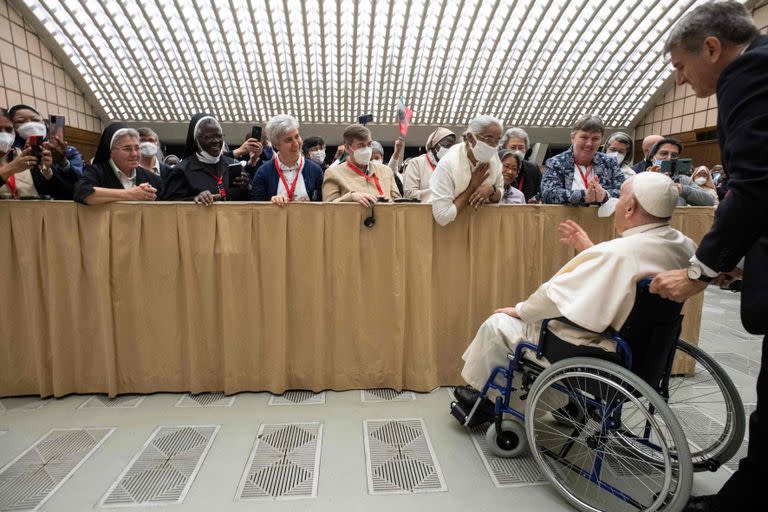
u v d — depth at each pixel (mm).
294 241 2254
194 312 2277
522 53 11633
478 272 2367
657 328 1433
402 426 2043
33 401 2275
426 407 2225
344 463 1763
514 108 13602
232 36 10914
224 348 2297
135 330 2293
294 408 2205
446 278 2365
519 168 3010
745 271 1176
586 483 1656
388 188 2754
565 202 2379
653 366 1489
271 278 2260
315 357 2328
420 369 2354
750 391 2479
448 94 13102
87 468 1723
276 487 1615
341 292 2299
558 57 11867
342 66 12180
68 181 2424
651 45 10844
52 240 2197
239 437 1942
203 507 1510
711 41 1200
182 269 2266
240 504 1525
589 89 12773
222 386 2369
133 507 1508
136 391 2348
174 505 1518
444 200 2180
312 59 11797
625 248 1395
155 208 2195
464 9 10578
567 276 1477
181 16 10031
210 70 11984
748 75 1086
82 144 11273
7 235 2180
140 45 10867
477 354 1867
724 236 1121
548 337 1603
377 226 2266
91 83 11211
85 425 2043
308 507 1517
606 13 10281
